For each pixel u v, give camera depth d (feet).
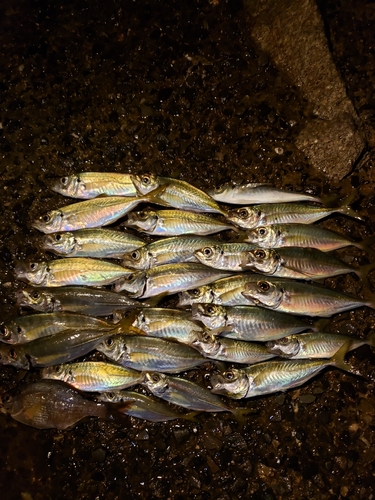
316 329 1.89
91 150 2.09
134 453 1.92
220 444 1.90
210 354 1.83
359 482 1.88
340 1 2.21
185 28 2.19
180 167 2.07
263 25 2.15
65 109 2.12
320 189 2.05
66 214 1.94
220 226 1.96
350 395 1.92
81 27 2.22
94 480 1.92
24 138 2.11
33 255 2.04
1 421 1.97
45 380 1.83
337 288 1.99
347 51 2.18
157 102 2.12
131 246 1.94
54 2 2.24
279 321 1.84
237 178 2.06
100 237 1.93
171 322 1.84
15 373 1.98
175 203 1.97
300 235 1.91
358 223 2.03
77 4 2.23
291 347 1.82
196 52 2.16
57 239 1.91
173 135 2.10
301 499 1.87
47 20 2.23
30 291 1.89
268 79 2.13
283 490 1.87
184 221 1.95
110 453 1.93
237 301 1.87
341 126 2.00
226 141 2.08
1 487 1.93
